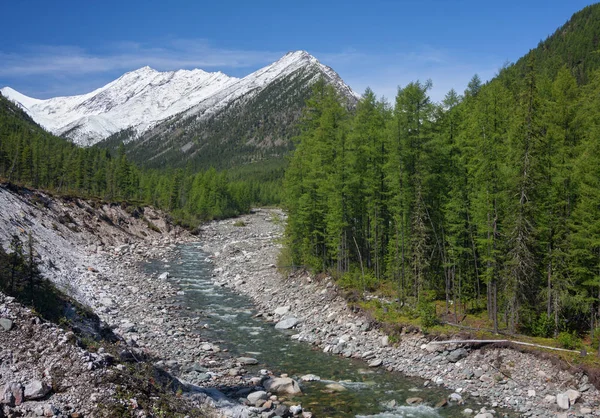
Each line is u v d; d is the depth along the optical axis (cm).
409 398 1941
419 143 2956
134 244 6700
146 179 13762
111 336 2123
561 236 2456
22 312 1474
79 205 6794
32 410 1182
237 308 3522
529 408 1861
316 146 3812
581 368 1989
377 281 3347
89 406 1243
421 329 2559
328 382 2116
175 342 2559
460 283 2964
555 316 2320
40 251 4000
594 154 2203
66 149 14425
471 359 2281
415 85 2931
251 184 18012
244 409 1658
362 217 3694
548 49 12569
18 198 5553
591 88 2917
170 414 1355
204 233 8925
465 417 1775
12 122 18112
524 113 2320
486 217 2548
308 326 2997
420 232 2886
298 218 4091
